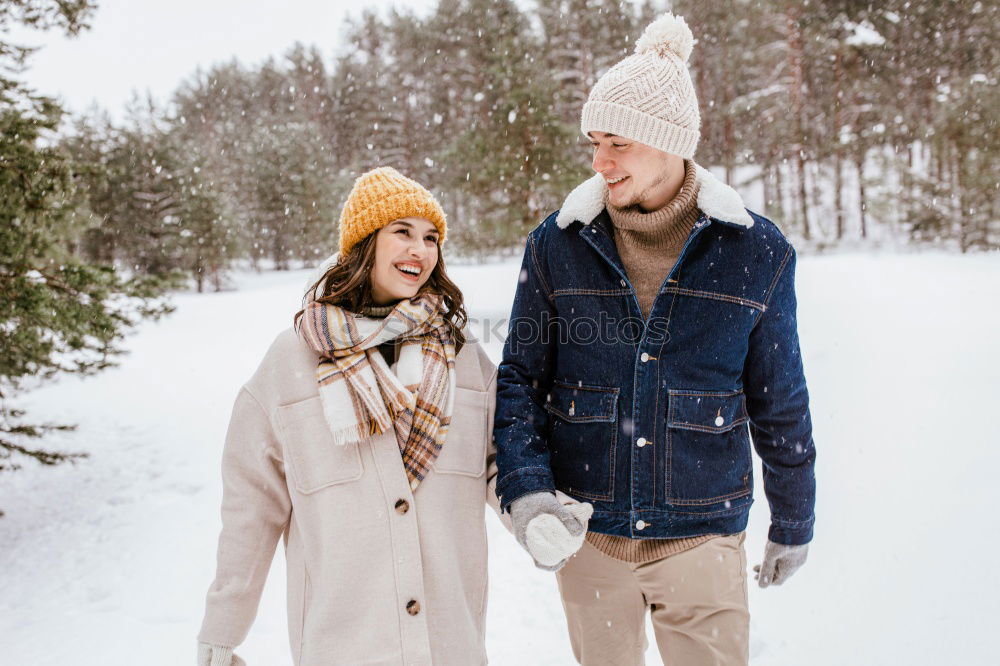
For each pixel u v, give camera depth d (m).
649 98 1.46
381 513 1.36
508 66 14.91
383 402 1.36
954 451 4.38
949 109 18.72
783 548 1.71
